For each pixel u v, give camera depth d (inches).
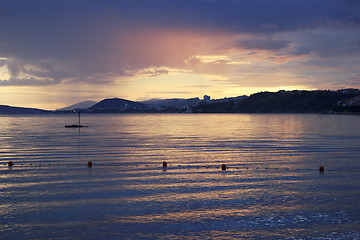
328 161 1581.0
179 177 1199.6
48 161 1595.7
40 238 649.0
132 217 761.6
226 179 1163.3
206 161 1585.9
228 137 3179.1
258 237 658.2
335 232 680.4
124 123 7568.9
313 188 1029.2
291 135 3415.4
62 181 1131.3
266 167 1414.9
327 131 4094.5
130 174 1259.8
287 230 691.4
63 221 736.3
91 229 692.7
